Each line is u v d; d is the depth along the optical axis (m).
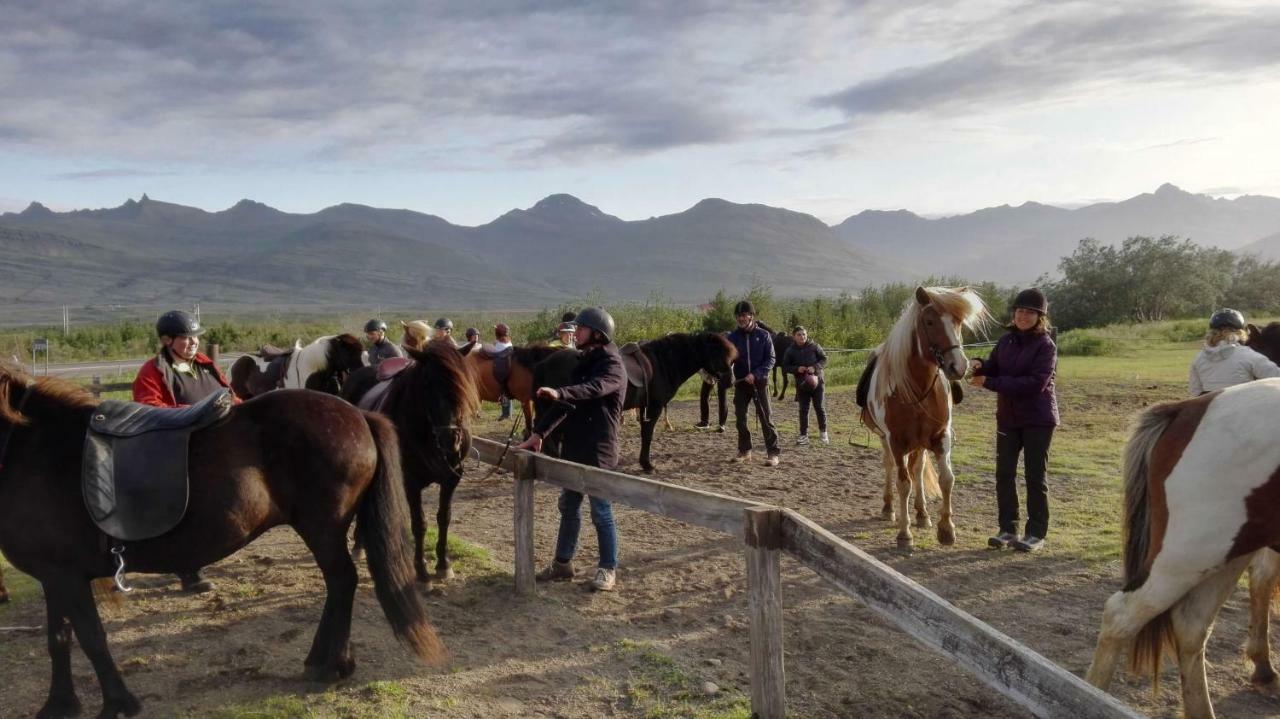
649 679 4.04
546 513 7.96
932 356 6.15
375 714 3.68
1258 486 3.14
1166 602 3.32
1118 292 53.50
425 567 5.57
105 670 3.57
